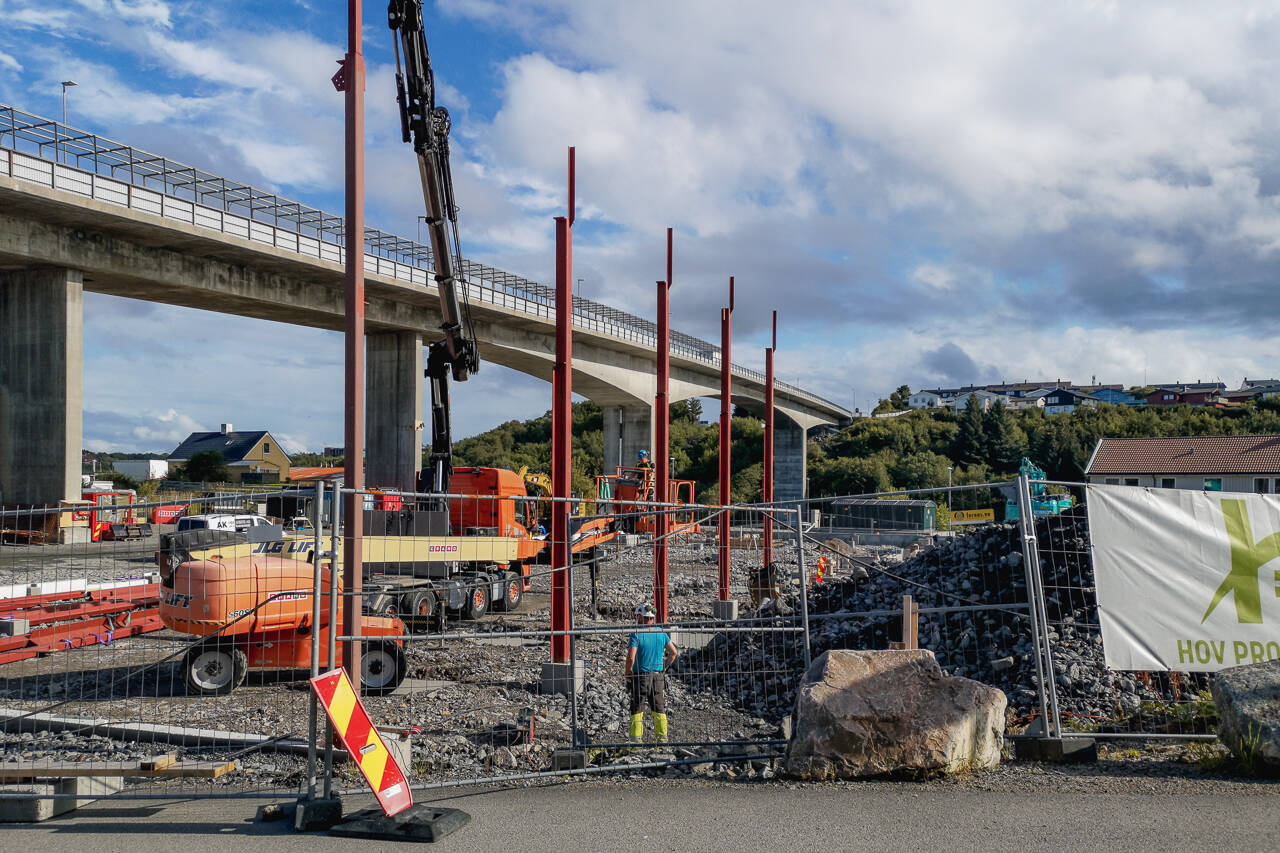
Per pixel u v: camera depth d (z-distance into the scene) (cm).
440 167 2025
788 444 10369
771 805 657
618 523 3338
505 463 9475
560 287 1273
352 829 615
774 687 1230
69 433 3944
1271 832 582
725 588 1853
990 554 1554
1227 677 744
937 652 1273
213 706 1126
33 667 1380
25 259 3791
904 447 11106
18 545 1460
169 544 1345
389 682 1241
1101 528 814
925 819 618
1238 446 5909
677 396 8194
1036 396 17125
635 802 677
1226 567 812
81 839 612
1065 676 1026
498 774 776
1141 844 565
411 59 1853
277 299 4766
